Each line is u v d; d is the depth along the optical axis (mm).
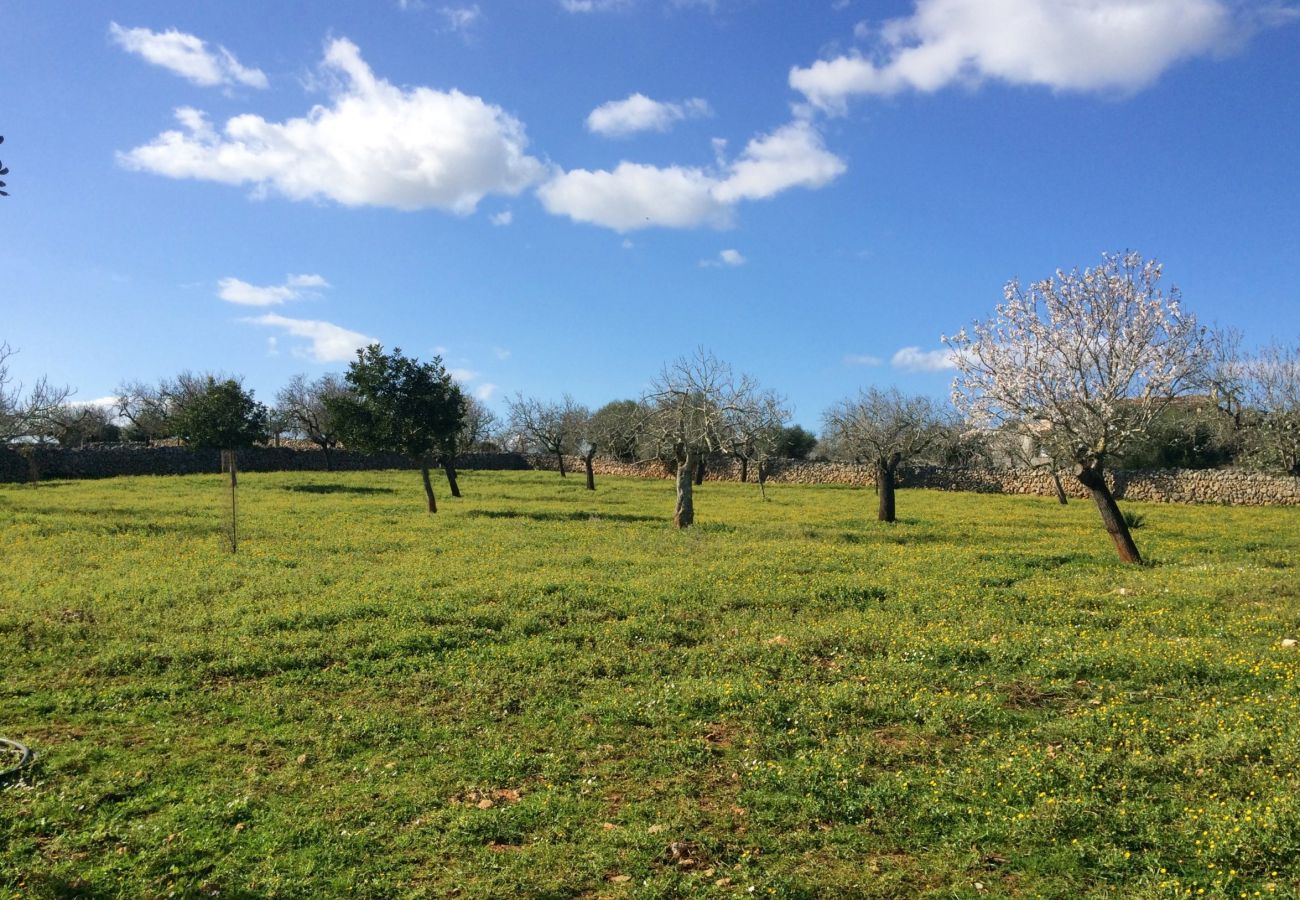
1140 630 13000
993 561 20031
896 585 16438
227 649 11609
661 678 10875
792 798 7441
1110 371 21031
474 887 6047
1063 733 8758
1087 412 21344
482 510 32156
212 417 48406
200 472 52406
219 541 21453
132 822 6910
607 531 25453
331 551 20406
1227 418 47344
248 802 7262
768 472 63844
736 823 7086
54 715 9320
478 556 19828
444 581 16391
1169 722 8961
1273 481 44406
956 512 37125
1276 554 22297
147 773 7840
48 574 16562
